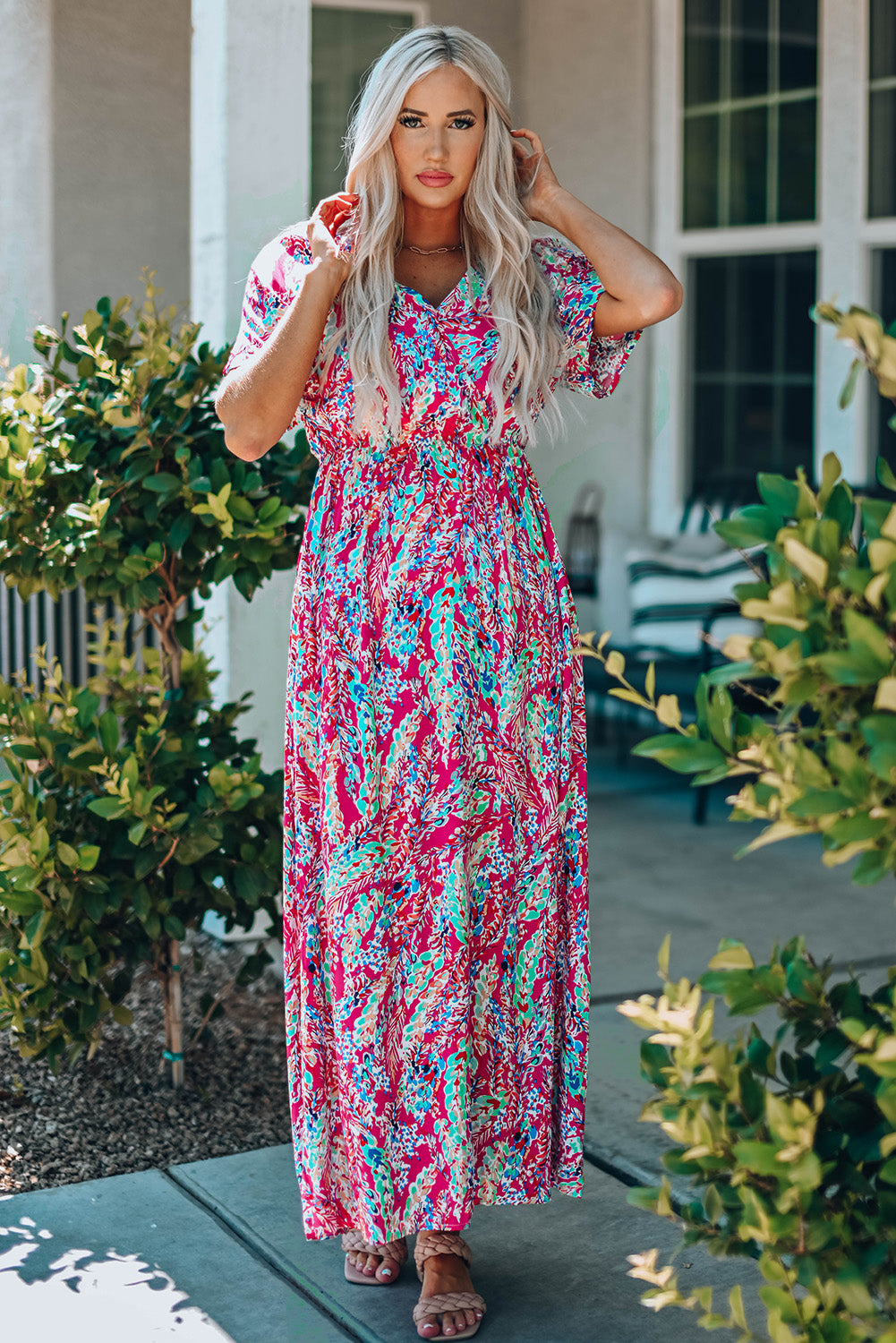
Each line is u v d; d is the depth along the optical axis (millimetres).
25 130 5887
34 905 2885
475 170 2262
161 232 6098
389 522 2219
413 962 2242
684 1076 1596
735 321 6520
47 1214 2656
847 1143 1653
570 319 2346
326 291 2182
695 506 6516
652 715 5910
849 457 6086
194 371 3146
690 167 6527
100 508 2955
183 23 6000
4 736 3051
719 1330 2256
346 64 6414
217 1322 2318
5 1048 3352
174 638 3340
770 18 6133
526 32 7000
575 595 6598
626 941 4160
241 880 3088
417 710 2211
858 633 1408
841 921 4340
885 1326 1492
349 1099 2270
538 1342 2244
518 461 2320
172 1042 3174
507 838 2273
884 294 5973
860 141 5883
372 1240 2266
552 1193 2748
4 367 3375
